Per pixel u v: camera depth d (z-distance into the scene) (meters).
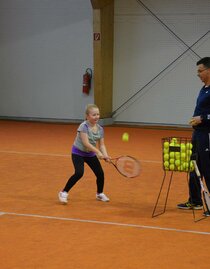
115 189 10.96
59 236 7.69
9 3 26.02
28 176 12.27
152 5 23.80
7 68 26.50
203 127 8.84
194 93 23.66
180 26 23.48
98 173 9.78
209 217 8.77
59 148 16.97
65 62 25.39
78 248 7.14
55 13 25.27
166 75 24.00
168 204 9.72
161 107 24.25
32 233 7.84
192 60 23.48
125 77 24.58
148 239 7.57
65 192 9.66
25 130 22.28
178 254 6.94
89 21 24.70
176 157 8.69
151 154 15.98
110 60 24.31
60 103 25.77
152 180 11.91
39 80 26.02
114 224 8.34
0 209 9.28
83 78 24.88
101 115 24.03
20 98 26.48
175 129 23.25
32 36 25.83
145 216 8.84
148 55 24.12
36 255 6.86
